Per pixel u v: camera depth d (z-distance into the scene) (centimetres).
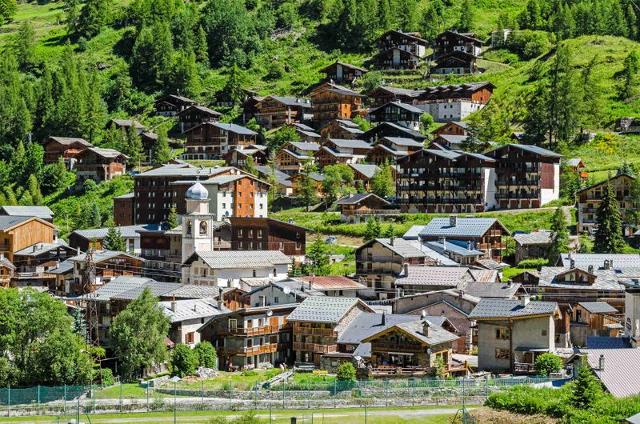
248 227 19712
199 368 12825
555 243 17762
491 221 18475
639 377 9788
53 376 12238
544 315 12019
